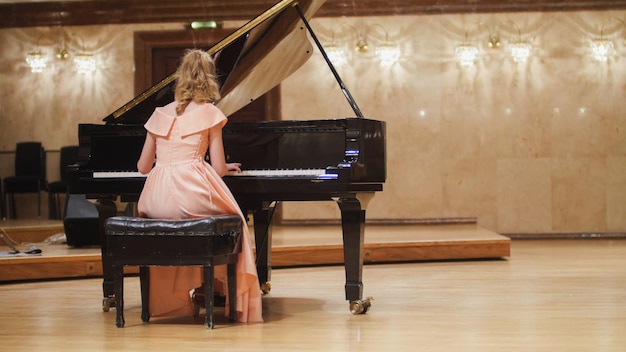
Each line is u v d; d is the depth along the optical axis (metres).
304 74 9.98
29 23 10.20
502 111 9.87
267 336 3.55
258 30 4.23
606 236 9.80
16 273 5.79
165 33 10.11
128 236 3.74
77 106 10.17
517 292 5.00
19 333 3.68
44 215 10.05
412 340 3.43
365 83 9.94
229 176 4.06
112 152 4.37
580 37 9.82
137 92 10.11
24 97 10.23
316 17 9.97
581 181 9.84
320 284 5.52
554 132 9.84
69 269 5.98
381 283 5.52
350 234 4.12
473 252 7.18
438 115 9.89
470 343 3.35
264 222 4.88
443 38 9.88
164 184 3.87
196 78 3.97
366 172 4.04
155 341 3.45
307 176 3.97
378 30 9.91
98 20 10.14
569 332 3.60
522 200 9.87
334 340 3.44
